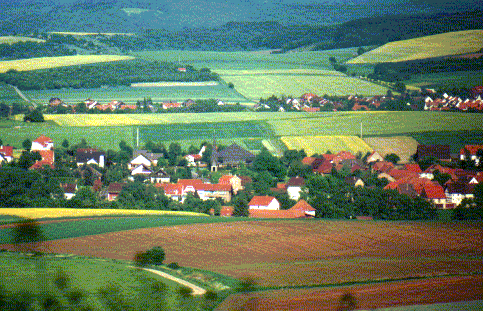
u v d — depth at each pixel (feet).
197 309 538.06
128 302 522.88
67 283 556.92
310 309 555.69
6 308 479.41
